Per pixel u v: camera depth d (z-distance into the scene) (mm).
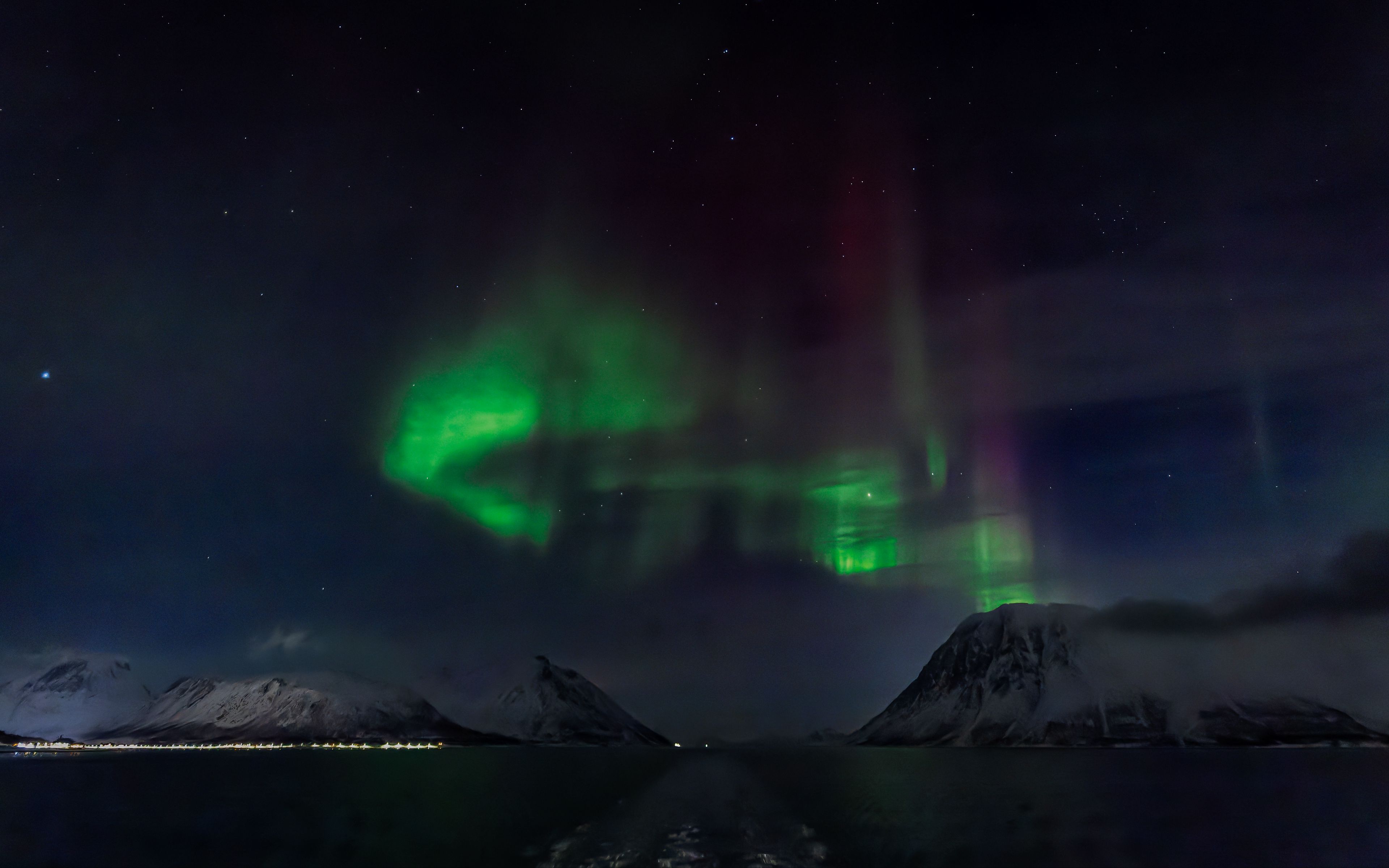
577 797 114875
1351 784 143250
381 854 63875
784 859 56812
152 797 122562
